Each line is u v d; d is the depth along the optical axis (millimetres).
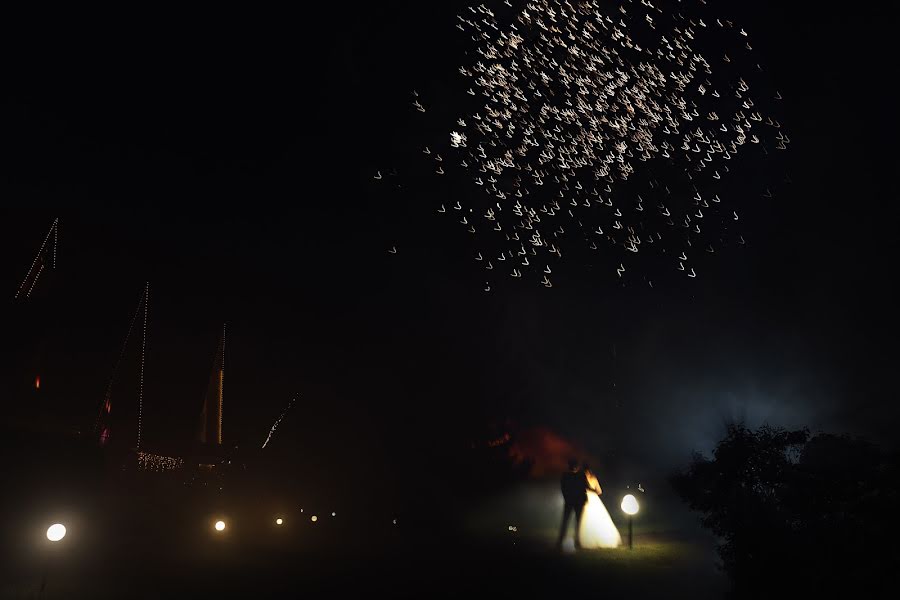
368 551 13859
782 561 7227
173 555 12898
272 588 10188
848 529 6996
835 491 7383
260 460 19844
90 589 9719
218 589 10062
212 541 14750
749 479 8516
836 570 6820
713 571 10789
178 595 9602
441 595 9750
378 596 9719
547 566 11812
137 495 16188
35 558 11492
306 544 14906
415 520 19062
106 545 13398
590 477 14484
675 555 12531
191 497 17500
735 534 7996
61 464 13742
